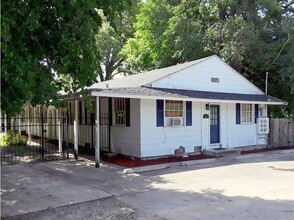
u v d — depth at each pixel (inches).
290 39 748.6
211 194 303.1
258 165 461.7
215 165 461.7
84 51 277.0
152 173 403.9
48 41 273.7
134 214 245.6
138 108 496.1
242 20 780.0
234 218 234.7
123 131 528.7
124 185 339.3
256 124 664.4
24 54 242.8
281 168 438.3
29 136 708.7
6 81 220.7
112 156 525.3
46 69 272.1
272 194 302.4
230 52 755.4
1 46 198.2
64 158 510.6
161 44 955.3
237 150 576.7
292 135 732.7
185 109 546.9
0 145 682.8
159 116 515.2
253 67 808.3
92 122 593.0
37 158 510.3
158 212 250.1
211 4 855.1
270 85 821.2
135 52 1094.4
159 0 992.2
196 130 562.6
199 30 863.1
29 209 259.3
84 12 269.9
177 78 560.1
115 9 313.4
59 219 236.1
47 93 259.4
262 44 764.6
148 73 658.8
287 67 731.4
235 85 644.1
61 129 585.3
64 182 352.5
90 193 306.5
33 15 236.2
